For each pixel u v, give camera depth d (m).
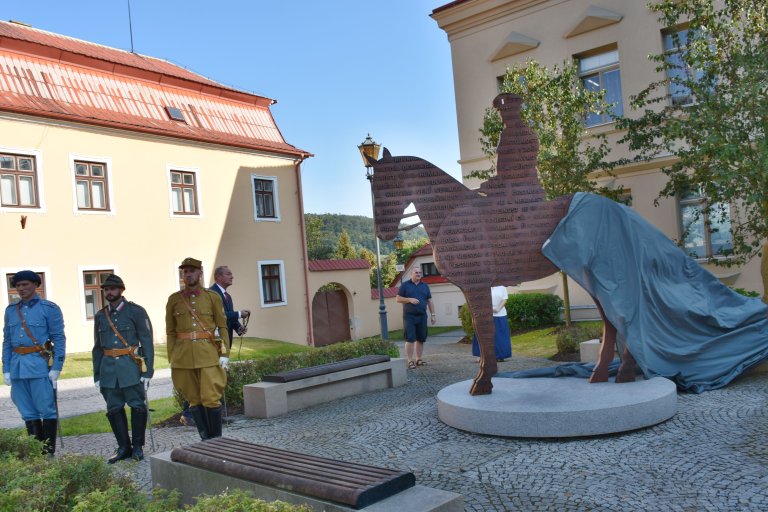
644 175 16.80
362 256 54.69
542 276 7.05
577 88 14.93
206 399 6.50
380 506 3.12
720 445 5.40
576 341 11.86
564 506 4.29
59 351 6.61
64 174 18.47
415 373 11.16
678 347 7.84
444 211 6.90
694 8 12.36
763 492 4.27
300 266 26.02
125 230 19.91
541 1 18.56
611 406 5.93
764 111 10.44
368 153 13.50
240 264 23.48
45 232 17.89
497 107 7.10
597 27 17.64
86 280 18.92
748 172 10.52
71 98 19.25
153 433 7.60
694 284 8.23
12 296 17.12
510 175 7.03
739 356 8.02
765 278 10.34
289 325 25.14
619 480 4.71
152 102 21.83
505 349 12.05
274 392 8.14
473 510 4.34
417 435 6.50
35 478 3.34
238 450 4.30
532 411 5.98
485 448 5.82
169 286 21.03
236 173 23.75
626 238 7.52
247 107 25.64
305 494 3.38
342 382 9.20
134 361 6.27
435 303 27.80
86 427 8.16
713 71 11.91
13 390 6.55
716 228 15.11
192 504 4.17
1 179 17.19
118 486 3.43
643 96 13.58
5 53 18.28
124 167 20.08
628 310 7.27
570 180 14.54
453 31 20.42
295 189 26.23
